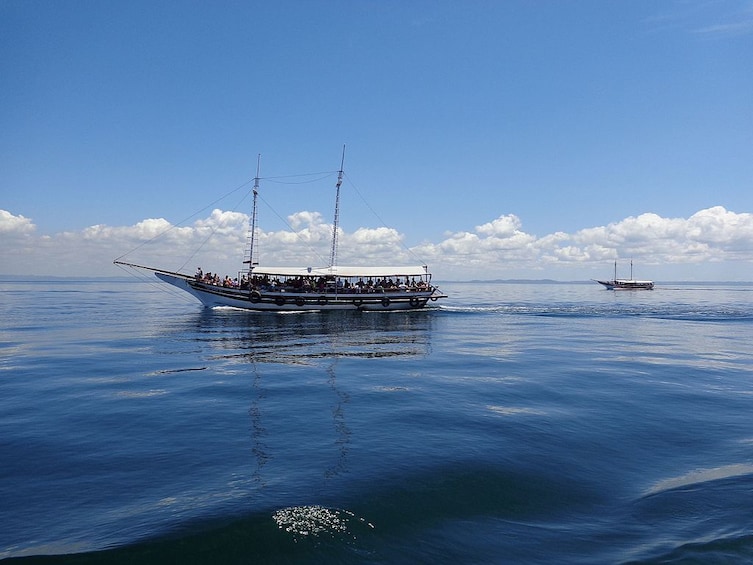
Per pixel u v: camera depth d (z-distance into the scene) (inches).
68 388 802.2
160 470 440.8
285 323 2100.1
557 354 1211.9
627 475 432.1
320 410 655.8
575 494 393.1
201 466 449.7
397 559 298.8
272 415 631.2
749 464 455.8
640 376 906.1
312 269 2657.5
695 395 743.1
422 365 1042.1
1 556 296.7
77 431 561.9
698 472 438.0
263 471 435.2
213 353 1218.0
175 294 5388.8
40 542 314.2
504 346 1378.0
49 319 2239.2
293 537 319.3
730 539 317.1
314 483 405.7
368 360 1112.2
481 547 313.4
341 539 319.3
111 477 425.1
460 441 517.0
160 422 599.2
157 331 1750.7
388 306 2778.1
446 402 699.4
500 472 430.9
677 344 1432.1
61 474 432.5
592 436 536.7
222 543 311.1
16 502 376.2
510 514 358.6
